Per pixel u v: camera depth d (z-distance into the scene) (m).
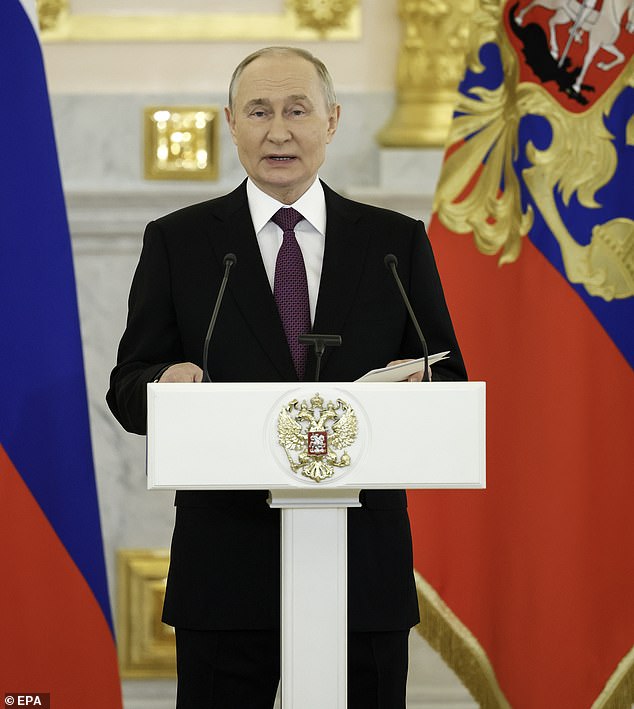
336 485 6.71
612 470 12.65
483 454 6.82
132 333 9.05
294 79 8.97
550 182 12.90
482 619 12.95
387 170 14.86
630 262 12.78
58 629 11.28
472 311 13.03
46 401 11.05
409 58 14.86
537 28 13.00
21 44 11.27
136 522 14.73
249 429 6.66
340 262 8.98
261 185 9.14
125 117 14.91
